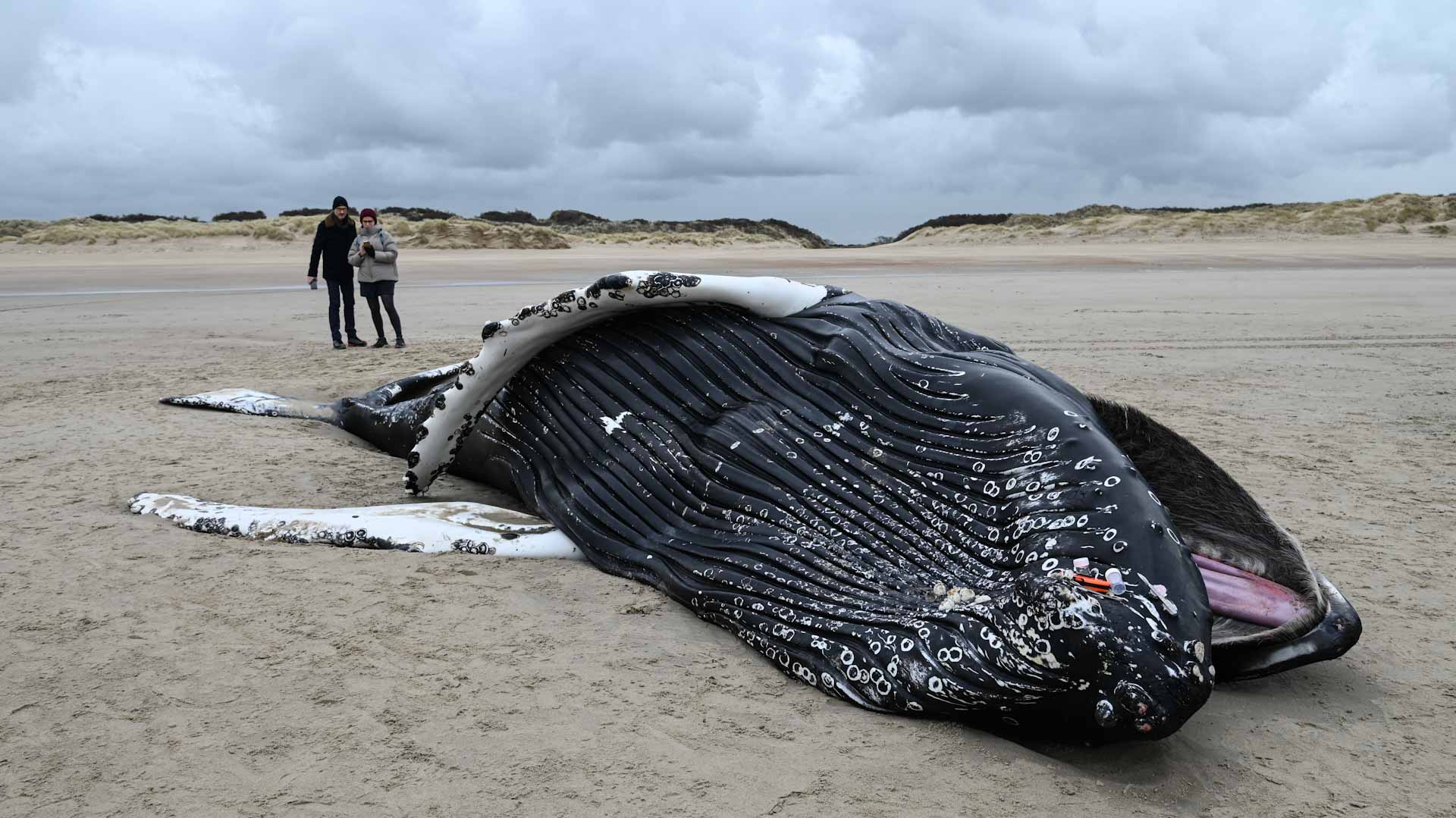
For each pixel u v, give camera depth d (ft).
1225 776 9.81
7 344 41.93
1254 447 23.47
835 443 13.24
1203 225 251.39
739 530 13.41
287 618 12.74
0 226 246.68
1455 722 11.04
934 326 14.70
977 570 11.23
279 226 214.90
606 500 15.16
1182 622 9.77
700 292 14.85
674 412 15.02
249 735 9.98
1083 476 10.82
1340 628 11.54
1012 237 278.67
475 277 92.43
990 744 10.22
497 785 9.19
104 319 53.57
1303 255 145.28
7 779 9.20
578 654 11.91
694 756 9.76
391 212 298.35
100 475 19.62
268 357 37.88
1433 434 25.11
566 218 382.42
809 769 9.59
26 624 12.44
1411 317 52.37
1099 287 76.64
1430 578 15.20
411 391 23.32
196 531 16.15
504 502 18.49
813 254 182.70
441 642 12.12
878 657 11.02
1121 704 9.53
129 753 9.65
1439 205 248.73
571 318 15.98
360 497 18.67
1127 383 32.17
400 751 9.73
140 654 11.68
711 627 12.92
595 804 8.91
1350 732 10.80
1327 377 33.68
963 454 12.06
